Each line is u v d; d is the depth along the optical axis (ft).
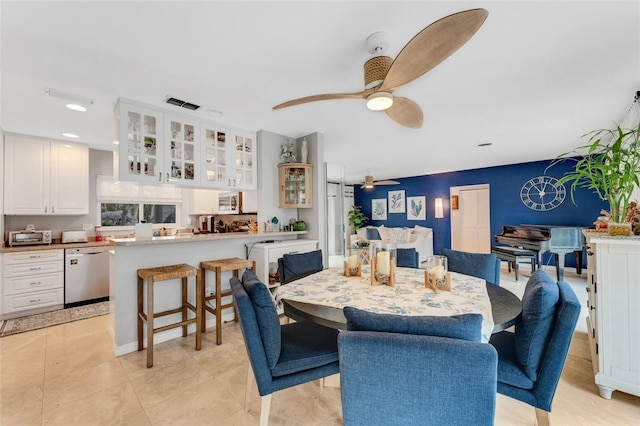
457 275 7.11
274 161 12.42
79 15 5.09
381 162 19.35
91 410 5.80
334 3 4.86
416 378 3.06
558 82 7.86
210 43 5.98
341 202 19.38
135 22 5.30
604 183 6.21
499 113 10.19
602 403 5.86
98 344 8.79
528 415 5.51
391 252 6.24
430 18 5.27
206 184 10.52
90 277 12.91
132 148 8.83
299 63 6.80
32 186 12.15
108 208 14.87
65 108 9.30
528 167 19.65
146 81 7.60
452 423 3.04
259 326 4.76
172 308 9.31
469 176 22.50
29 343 8.86
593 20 5.36
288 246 11.21
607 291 5.99
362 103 9.21
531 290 4.61
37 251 11.58
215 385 6.64
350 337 3.23
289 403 5.99
